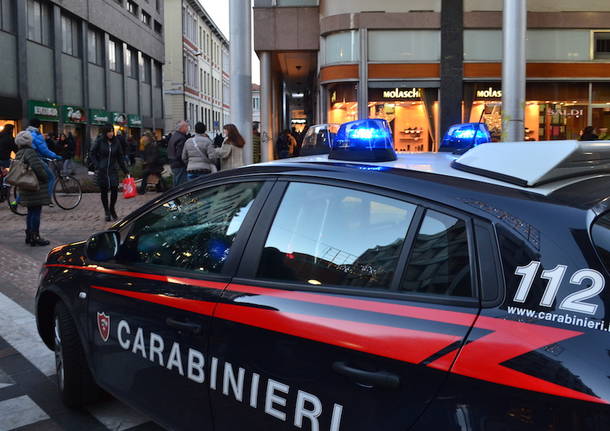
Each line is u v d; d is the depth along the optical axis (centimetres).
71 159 2323
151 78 4497
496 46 1780
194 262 267
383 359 181
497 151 211
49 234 979
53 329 386
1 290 641
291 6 1956
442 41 1767
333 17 1812
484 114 1817
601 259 160
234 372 226
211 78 7219
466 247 181
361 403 184
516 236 173
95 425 342
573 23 1769
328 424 193
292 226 235
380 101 1814
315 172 237
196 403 246
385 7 1788
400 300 190
